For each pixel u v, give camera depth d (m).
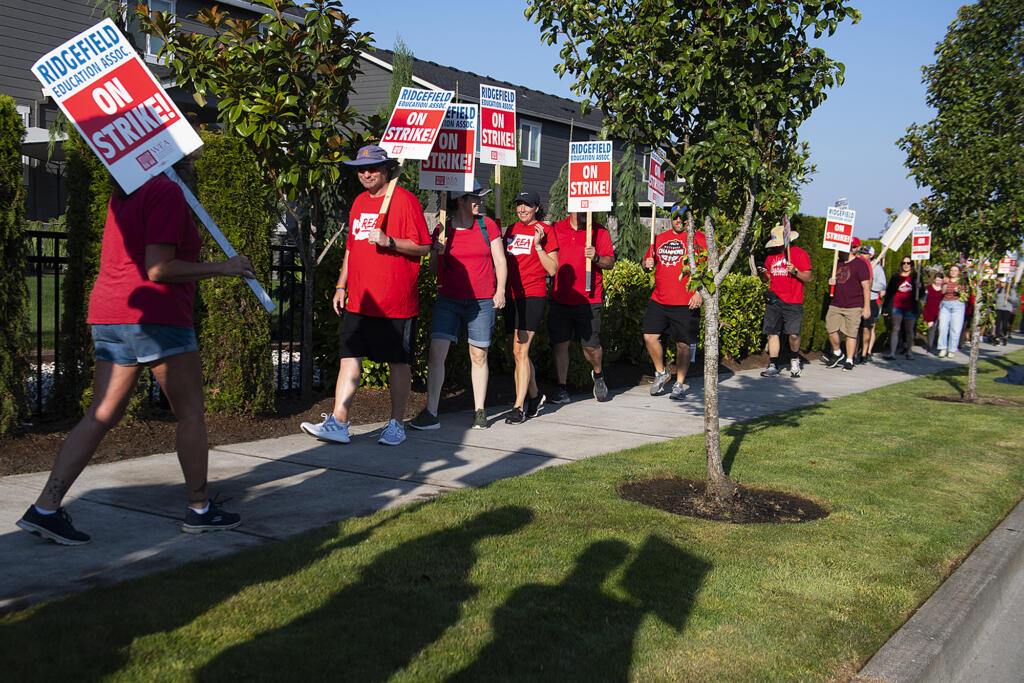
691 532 4.57
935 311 18.58
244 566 3.62
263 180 7.36
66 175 6.12
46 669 2.64
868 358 16.23
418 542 4.06
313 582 3.48
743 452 6.89
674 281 9.81
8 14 19.30
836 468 6.41
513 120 8.28
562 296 9.11
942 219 11.10
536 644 3.07
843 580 4.00
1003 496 5.88
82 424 3.89
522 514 4.66
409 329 6.50
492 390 9.36
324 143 7.29
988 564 4.51
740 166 5.15
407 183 17.62
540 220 8.06
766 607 3.61
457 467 5.89
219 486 5.08
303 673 2.74
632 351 12.05
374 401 8.07
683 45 5.11
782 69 5.20
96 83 3.76
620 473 5.88
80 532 3.91
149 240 3.75
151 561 3.70
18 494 4.63
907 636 3.53
